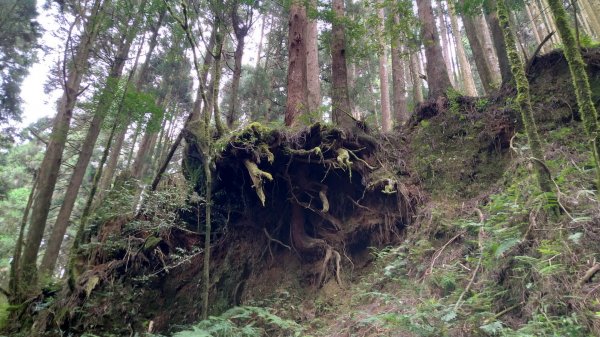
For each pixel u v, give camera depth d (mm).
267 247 6516
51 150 8570
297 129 6234
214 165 5969
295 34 7758
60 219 9523
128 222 6969
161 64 16109
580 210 3305
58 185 17984
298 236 6316
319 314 5160
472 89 13547
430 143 6832
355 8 13000
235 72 9258
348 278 5660
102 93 6996
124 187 7668
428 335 2975
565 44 2678
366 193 6305
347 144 6371
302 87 7398
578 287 2631
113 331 5902
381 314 3668
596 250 2844
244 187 6566
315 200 6500
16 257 7469
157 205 6863
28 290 7324
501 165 5734
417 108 7727
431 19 8516
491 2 6918
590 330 2359
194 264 6773
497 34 6934
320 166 6301
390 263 5145
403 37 8359
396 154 6875
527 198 3959
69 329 5922
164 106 15562
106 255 6691
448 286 3873
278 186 6465
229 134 6016
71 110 8758
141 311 6219
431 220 5309
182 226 6945
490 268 3525
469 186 5789
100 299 6148
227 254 6703
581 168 4121
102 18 8852
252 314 5469
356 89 16984
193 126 7230
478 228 4305
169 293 6480
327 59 16000
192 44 5152
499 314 2914
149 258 6637
